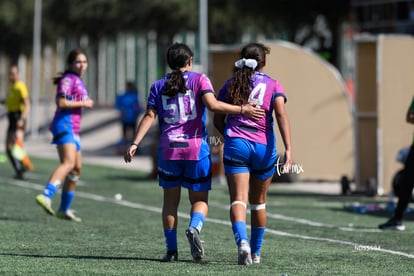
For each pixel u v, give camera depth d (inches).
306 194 2268.7
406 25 3695.9
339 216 1743.4
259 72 1087.6
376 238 1396.4
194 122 1086.4
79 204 1929.1
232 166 1066.7
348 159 2699.3
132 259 1127.0
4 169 3026.6
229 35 5713.6
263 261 1120.8
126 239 1349.7
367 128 2313.0
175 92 1085.1
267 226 1561.3
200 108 1086.4
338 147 2699.3
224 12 5408.5
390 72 2262.6
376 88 2301.9
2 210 1763.0
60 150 1553.9
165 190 1105.4
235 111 1063.6
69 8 5954.7
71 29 6136.8
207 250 1230.3
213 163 2573.8
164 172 1096.8
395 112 2262.6
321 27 5078.7
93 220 1616.6
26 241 1307.8
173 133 1086.4
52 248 1234.0
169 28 5733.3
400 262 1130.7
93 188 2341.3
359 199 2150.6
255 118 1067.3
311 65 2694.4
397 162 2261.3
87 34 6112.2
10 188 2313.0
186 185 1093.1
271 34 5772.6
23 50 7386.8
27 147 4667.8
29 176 2723.9
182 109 1085.1
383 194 2250.2
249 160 1070.4
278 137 2482.8
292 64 2694.4
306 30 5039.4
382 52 2265.0
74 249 1226.0
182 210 1828.2
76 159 1576.0
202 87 1082.7
